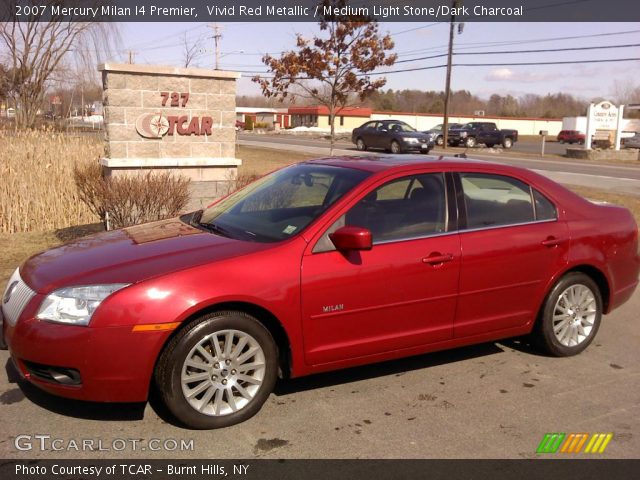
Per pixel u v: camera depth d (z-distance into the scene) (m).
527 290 4.50
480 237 4.27
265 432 3.50
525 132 76.12
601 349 5.01
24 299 3.49
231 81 8.95
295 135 56.47
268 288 3.54
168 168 8.59
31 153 9.67
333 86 14.90
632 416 3.81
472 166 4.46
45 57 29.06
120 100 8.23
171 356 3.36
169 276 3.38
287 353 3.75
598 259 4.78
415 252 4.00
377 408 3.83
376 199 4.04
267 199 4.43
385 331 3.97
